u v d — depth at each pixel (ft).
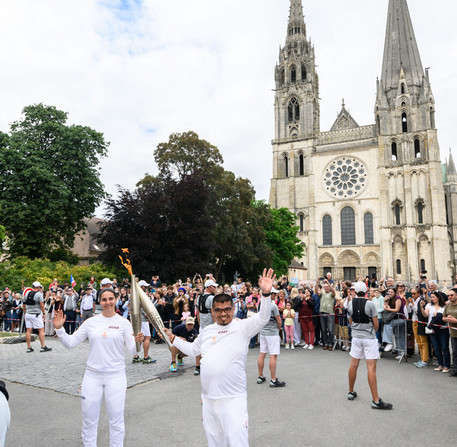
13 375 36.01
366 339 27.73
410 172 226.79
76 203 132.05
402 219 226.17
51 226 124.36
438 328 39.47
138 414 25.61
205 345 15.20
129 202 103.91
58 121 131.54
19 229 117.08
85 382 18.20
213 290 38.40
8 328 72.59
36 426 23.61
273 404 27.89
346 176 244.01
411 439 21.71
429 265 216.13
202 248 112.88
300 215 250.78
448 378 36.17
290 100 266.77
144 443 21.06
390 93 242.99
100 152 137.28
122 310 58.70
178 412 25.96
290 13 283.18
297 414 25.77
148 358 41.98
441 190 219.20
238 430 14.02
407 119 235.20
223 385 14.48
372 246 230.68
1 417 10.61
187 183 112.16
